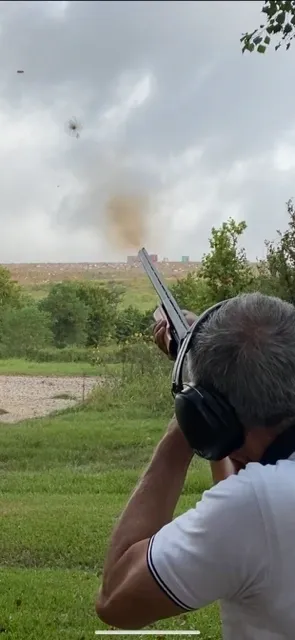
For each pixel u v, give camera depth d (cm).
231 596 103
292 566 99
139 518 112
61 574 309
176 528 104
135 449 392
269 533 98
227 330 104
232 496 101
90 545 324
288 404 102
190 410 105
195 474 358
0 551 323
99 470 387
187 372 110
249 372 101
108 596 108
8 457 387
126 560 106
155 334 145
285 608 100
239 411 103
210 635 262
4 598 280
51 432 394
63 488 368
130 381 411
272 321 104
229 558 99
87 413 404
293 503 99
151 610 103
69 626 265
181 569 100
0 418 398
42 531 332
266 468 103
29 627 263
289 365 101
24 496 366
